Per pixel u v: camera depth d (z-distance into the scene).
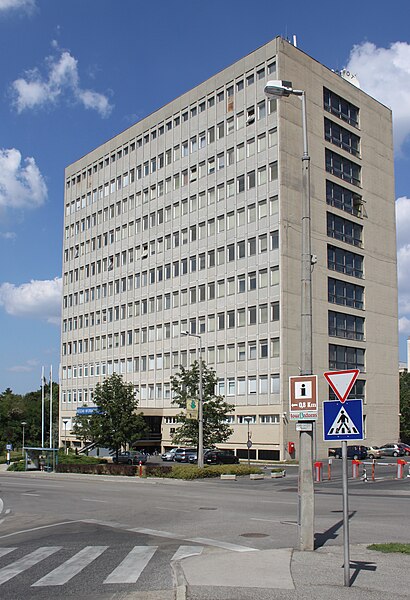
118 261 81.19
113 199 83.25
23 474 50.78
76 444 84.75
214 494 29.30
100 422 53.69
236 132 65.50
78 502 26.42
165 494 29.55
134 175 79.75
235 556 12.06
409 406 80.38
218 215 66.69
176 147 73.44
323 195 64.00
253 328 61.16
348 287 65.88
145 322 75.50
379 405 67.75
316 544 13.71
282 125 60.84
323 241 63.12
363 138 70.69
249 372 60.94
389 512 20.78
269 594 8.86
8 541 15.73
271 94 14.18
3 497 30.02
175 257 71.88
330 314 62.94
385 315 70.31
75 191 91.62
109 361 80.94
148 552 13.29
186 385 51.19
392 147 75.00
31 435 106.38
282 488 32.84
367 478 38.72
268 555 12.09
